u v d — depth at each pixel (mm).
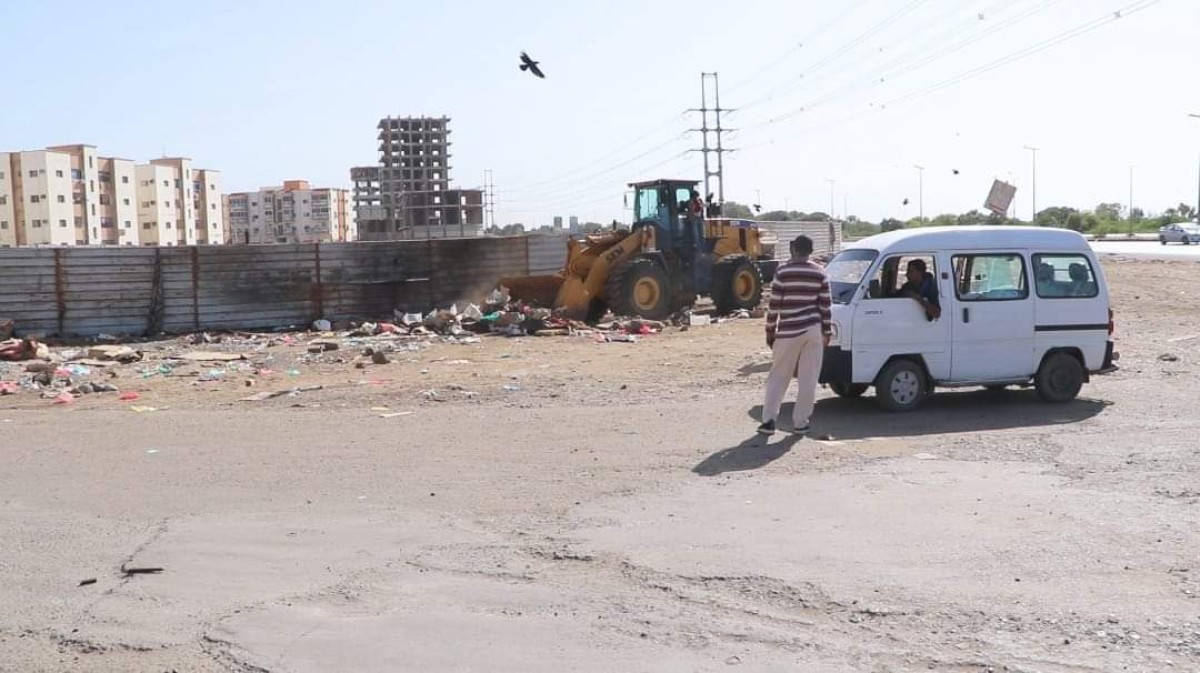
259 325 26422
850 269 12000
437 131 115312
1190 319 20766
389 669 4902
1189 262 39469
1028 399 12375
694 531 6949
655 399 12805
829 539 6688
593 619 5477
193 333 25484
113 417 12711
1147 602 5438
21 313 24266
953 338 11711
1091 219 92188
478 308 26062
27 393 15609
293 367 18203
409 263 28125
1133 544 6391
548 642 5180
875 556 6324
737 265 26906
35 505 8133
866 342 11484
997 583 5797
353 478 8789
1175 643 4914
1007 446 9492
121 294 25094
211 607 5789
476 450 9836
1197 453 8820
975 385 11891
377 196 116750
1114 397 12219
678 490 8078
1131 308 23359
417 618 5551
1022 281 11953
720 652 5012
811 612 5480
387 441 10430
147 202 93750
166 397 14727
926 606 5496
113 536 7203
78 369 18188
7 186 81875
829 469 8703
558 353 19016
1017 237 12023
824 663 4855
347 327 26469
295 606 5777
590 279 24922
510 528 7176
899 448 9547
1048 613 5336
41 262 24344
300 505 7926
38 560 6695
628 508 7586
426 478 8719
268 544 6926
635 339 21125
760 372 15094
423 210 107250
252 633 5395
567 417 11531
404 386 14766
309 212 133250
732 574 6082
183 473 9164
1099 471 8312
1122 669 4668
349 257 27344
